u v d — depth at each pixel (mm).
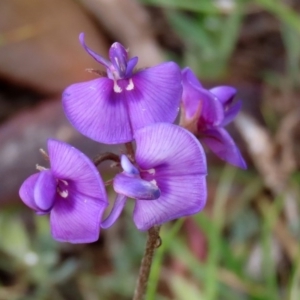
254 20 281
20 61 247
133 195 126
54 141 126
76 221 130
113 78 134
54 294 209
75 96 132
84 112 132
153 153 129
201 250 214
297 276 200
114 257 217
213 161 222
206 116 145
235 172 224
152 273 180
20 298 211
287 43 255
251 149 227
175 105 133
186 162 129
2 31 246
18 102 255
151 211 131
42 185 127
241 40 276
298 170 233
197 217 194
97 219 128
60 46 249
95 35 256
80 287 214
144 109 133
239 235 217
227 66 258
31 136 222
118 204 129
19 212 224
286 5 281
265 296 193
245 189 225
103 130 132
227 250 197
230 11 250
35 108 229
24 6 248
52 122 223
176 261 214
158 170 130
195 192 130
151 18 280
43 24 250
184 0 246
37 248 212
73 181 128
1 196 218
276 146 229
